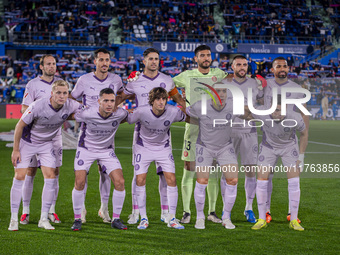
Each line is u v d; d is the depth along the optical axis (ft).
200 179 15.52
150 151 15.89
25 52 90.43
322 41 96.32
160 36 92.38
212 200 16.80
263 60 87.25
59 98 14.78
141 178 15.78
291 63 90.53
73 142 36.70
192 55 91.61
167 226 15.88
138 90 16.93
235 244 13.79
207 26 95.91
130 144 40.40
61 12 92.27
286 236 14.70
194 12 100.48
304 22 102.42
